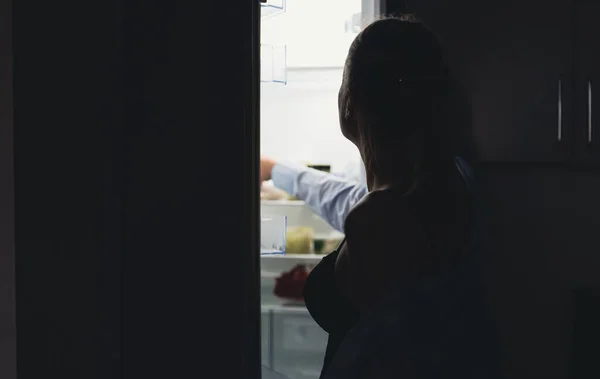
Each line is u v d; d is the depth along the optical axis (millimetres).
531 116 1860
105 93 950
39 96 970
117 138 953
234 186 943
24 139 979
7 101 972
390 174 865
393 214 814
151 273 958
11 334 989
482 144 1880
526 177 1948
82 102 958
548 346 1969
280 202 1902
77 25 953
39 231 984
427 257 804
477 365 818
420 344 796
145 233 956
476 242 838
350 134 931
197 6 931
